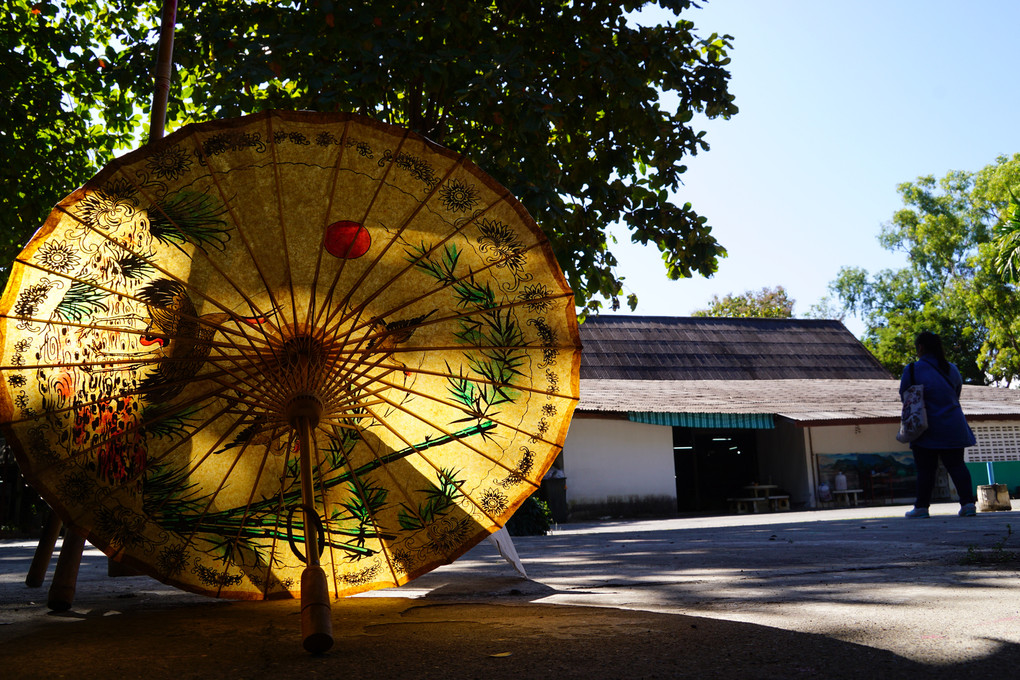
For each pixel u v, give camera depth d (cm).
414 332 301
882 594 283
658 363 2442
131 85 797
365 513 314
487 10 709
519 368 309
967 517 805
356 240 281
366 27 614
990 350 3628
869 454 2058
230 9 682
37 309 264
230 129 256
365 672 185
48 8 943
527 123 598
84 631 251
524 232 289
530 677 176
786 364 2570
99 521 280
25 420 267
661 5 708
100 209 259
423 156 272
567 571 428
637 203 748
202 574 300
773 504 2017
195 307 280
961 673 167
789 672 172
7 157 924
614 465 1936
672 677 171
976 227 4012
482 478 316
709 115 743
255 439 295
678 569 407
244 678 183
